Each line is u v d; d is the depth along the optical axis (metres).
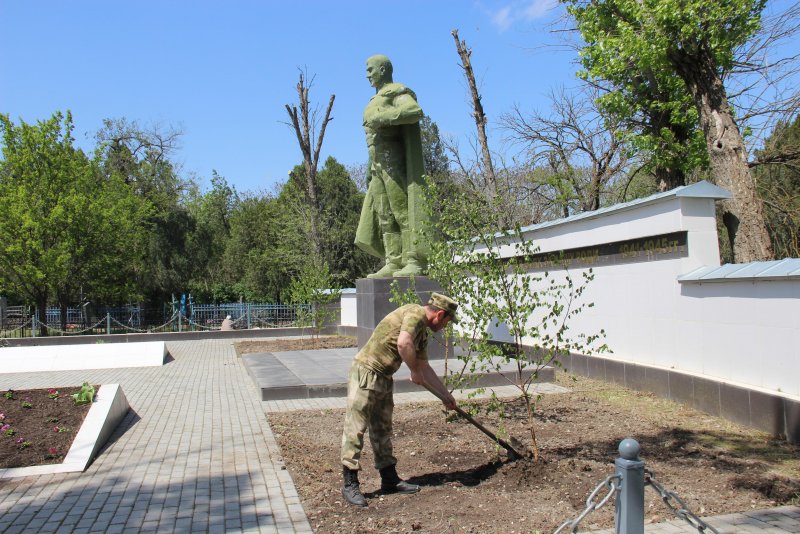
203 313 25.67
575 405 7.81
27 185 24.66
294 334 22.39
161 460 5.85
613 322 9.62
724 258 15.03
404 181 12.03
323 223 32.38
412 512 4.18
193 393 9.72
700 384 7.40
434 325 4.63
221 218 53.03
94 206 25.30
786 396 6.13
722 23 11.33
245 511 4.43
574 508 4.17
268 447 6.27
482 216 6.02
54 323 25.64
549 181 19.89
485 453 5.61
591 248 10.20
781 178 14.96
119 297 28.70
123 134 38.03
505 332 13.21
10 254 23.78
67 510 4.53
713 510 4.17
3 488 5.04
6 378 11.91
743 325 6.92
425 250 11.61
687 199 7.99
